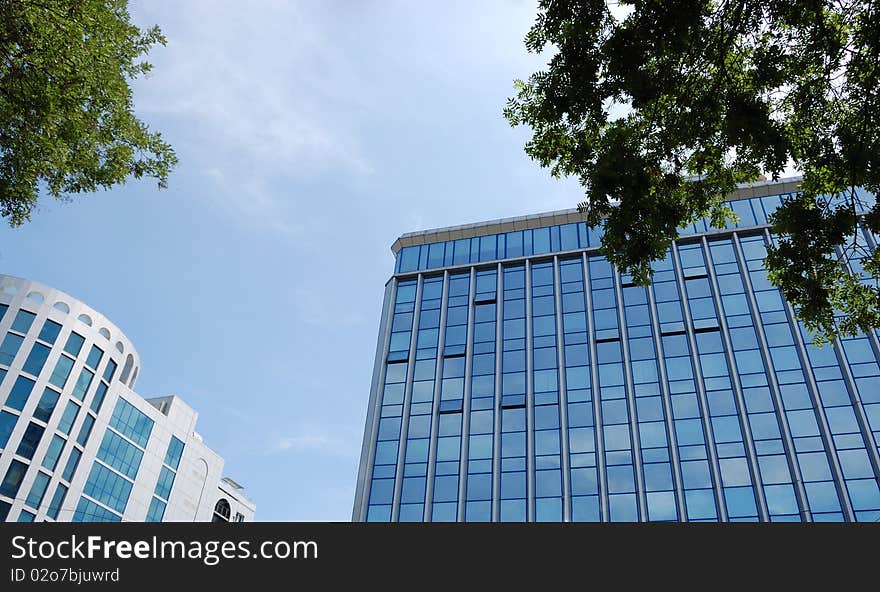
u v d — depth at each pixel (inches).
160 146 653.3
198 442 3304.6
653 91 513.0
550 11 508.1
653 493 1432.1
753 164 560.1
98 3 575.2
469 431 1633.9
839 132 526.0
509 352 1760.6
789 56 513.7
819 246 529.3
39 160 579.8
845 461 1366.9
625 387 1609.3
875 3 470.0
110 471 2667.3
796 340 1569.9
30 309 2497.5
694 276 1765.5
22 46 525.0
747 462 1419.8
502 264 1987.0
